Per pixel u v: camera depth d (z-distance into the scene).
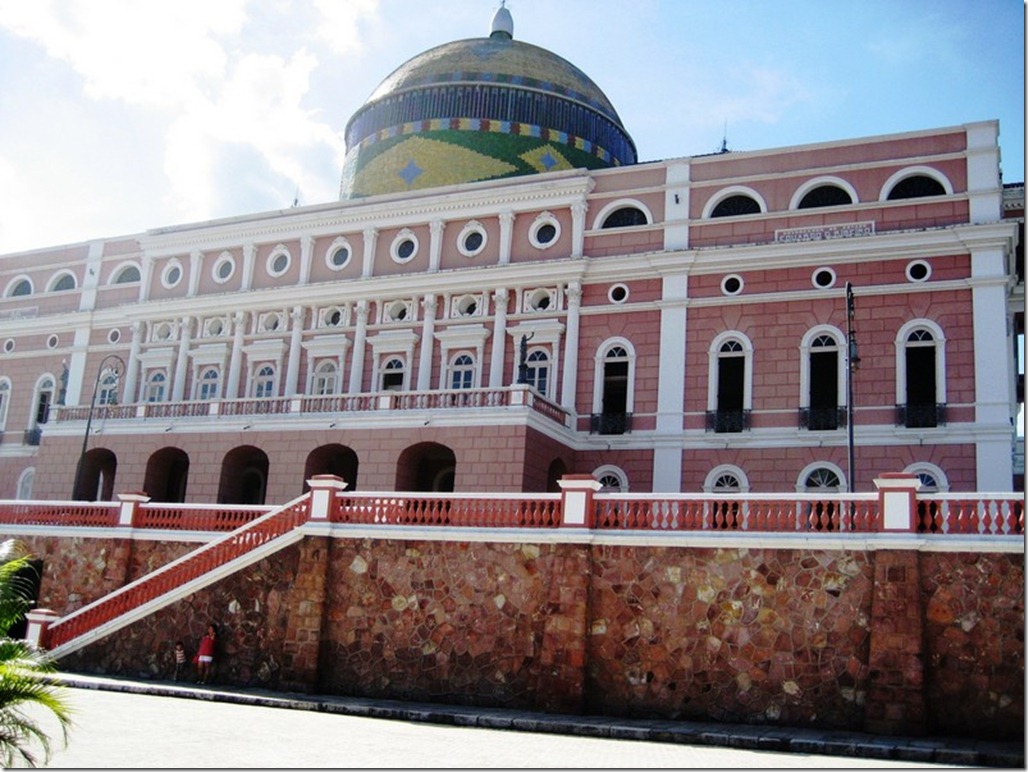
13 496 44.41
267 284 40.81
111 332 44.22
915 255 30.75
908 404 29.95
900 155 31.84
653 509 21.59
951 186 30.95
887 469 29.77
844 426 30.50
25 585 29.27
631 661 20.81
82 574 28.86
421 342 37.16
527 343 35.50
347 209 39.44
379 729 18.08
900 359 30.28
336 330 38.75
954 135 31.23
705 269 33.34
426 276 37.09
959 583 18.73
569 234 35.94
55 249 47.53
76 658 25.52
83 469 38.53
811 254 31.83
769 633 19.95
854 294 31.22
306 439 34.34
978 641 18.39
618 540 21.38
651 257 33.84
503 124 43.94
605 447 33.50
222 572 24.78
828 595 19.69
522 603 22.02
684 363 33.09
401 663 22.78
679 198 34.44
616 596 21.25
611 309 34.50
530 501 22.69
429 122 44.41
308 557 23.91
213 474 35.72
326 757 14.38
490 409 31.53
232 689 23.16
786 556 20.19
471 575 22.64
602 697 20.83
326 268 39.84
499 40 47.50
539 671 21.28
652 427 33.19
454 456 34.00
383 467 32.84
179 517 28.47
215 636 24.38
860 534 19.61
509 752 15.55
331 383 38.56
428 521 23.64
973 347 29.56
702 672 20.25
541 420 31.80
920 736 18.00
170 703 21.02
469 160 43.34
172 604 25.16
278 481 34.44
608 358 34.38
